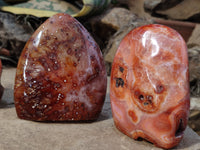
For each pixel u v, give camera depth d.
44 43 0.23
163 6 0.63
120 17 0.56
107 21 0.55
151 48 0.20
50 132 0.21
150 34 0.20
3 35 0.50
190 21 0.62
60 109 0.23
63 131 0.22
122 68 0.21
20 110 0.23
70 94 0.23
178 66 0.20
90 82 0.24
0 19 0.51
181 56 0.20
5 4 0.60
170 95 0.19
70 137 0.21
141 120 0.20
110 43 0.52
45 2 0.56
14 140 0.20
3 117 0.24
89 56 0.24
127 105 0.21
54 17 0.24
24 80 0.23
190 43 0.54
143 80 0.20
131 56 0.21
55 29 0.23
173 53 0.20
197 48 0.48
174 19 0.63
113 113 0.22
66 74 0.23
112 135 0.22
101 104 0.25
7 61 0.51
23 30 0.52
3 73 0.43
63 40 0.23
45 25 0.23
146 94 0.20
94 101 0.24
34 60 0.23
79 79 0.23
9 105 0.27
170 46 0.20
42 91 0.23
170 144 0.19
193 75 0.45
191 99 0.43
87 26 0.56
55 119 0.23
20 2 0.60
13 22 0.52
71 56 0.23
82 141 0.20
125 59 0.21
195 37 0.55
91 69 0.24
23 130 0.21
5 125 0.22
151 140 0.20
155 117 0.20
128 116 0.21
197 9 0.61
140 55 0.20
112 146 0.20
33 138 0.20
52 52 0.23
